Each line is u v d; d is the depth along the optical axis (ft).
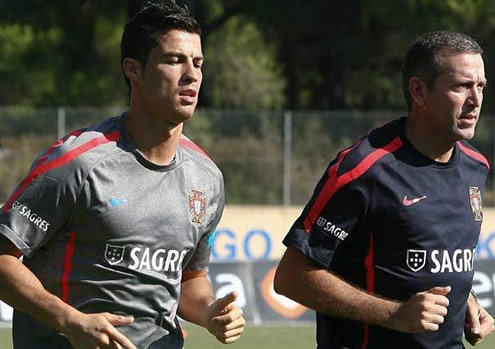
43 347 39.06
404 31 230.27
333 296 39.24
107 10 228.63
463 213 40.55
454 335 40.75
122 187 37.99
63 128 148.25
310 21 242.37
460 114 39.58
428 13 217.36
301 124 153.48
